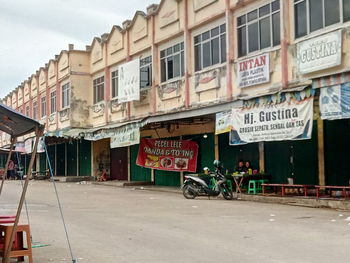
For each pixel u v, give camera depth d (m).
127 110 27.12
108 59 29.88
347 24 14.23
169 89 23.03
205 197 18.48
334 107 12.96
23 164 46.59
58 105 35.91
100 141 33.12
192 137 23.12
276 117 14.87
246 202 16.27
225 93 19.31
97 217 12.50
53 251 8.16
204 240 8.91
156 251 7.99
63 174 39.06
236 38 18.94
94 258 7.54
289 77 16.31
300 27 16.02
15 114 6.58
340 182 15.58
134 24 26.45
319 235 9.24
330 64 14.55
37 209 14.62
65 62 34.06
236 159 20.14
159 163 24.12
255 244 8.43
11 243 6.69
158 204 15.84
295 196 15.78
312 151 16.56
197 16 21.12
